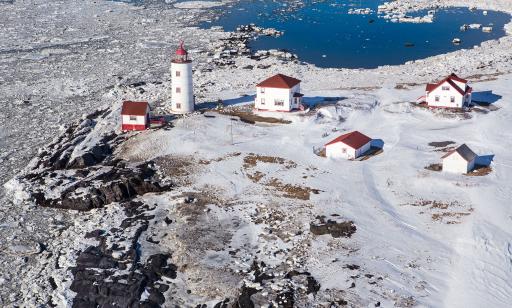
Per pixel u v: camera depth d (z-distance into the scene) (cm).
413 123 7669
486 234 5084
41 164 7181
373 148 6975
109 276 4828
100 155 7150
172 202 5969
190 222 5553
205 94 9281
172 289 4681
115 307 4512
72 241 5478
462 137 7094
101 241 5344
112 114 8300
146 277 4803
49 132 8438
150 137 7438
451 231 5209
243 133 7450
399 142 7044
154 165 6725
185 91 8144
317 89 9650
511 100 8312
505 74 9950
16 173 7094
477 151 6662
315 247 5044
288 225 5394
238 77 10694
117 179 6350
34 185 6575
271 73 10906
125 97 9612
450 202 5647
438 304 4312
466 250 4922
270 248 5072
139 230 5475
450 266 4744
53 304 4603
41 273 5019
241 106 8469
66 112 9250
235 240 5247
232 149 7025
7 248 5438
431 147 6862
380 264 4781
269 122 7825
